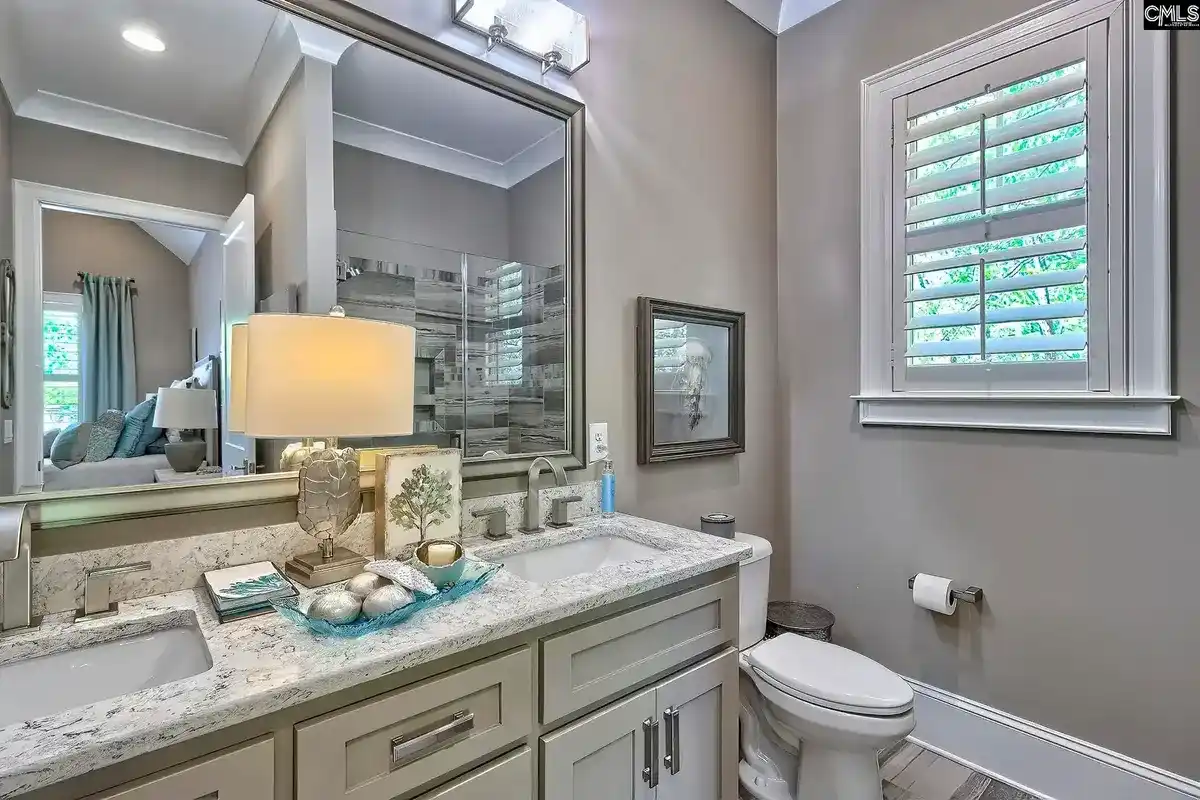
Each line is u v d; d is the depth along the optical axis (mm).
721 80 2195
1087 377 1651
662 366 1958
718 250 2174
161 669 938
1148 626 1561
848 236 2189
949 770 1852
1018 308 1764
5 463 954
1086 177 1641
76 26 1031
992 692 1847
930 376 1969
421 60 1424
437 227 1465
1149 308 1549
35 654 857
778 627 2039
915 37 2002
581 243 1731
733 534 1861
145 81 1094
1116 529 1612
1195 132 1489
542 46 1630
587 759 1107
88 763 612
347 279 1322
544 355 1663
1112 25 1595
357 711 811
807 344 2322
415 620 952
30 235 987
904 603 2049
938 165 1955
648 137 1940
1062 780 1691
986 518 1858
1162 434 1528
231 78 1178
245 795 721
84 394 1021
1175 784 1513
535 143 1643
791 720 1553
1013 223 1785
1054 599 1722
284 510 1227
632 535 1605
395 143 1399
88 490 1011
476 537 1492
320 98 1283
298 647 848
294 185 1249
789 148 2387
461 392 1499
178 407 1108
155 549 1062
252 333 1055
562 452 1692
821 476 2277
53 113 1010
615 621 1155
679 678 1296
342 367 1082
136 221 1082
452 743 909
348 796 802
